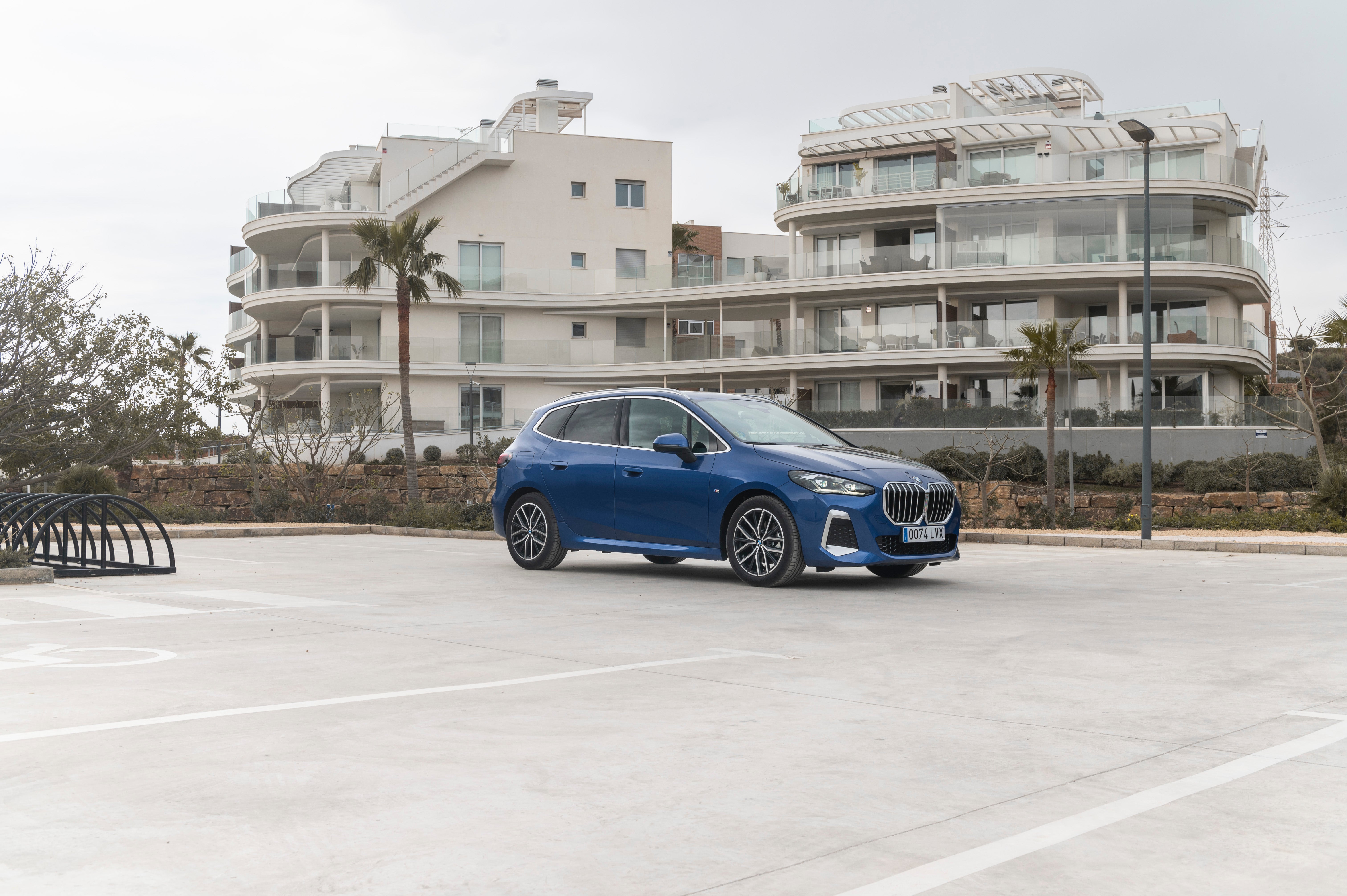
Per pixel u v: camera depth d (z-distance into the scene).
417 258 36.19
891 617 8.24
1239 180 44.38
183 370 31.73
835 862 3.08
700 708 5.03
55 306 26.72
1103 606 8.93
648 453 11.09
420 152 51.41
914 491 9.91
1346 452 34.78
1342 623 7.91
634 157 53.53
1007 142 47.81
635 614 8.41
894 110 51.16
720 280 49.94
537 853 3.15
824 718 4.84
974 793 3.73
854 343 45.72
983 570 12.75
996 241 44.53
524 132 52.12
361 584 10.73
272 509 28.03
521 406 50.31
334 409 39.47
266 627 7.65
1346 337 29.75
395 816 3.47
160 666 6.07
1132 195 43.53
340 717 4.82
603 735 4.51
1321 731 4.59
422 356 48.91
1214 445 38.12
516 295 50.56
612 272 51.12
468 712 4.93
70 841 3.22
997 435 40.69
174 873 2.97
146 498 33.16
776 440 10.80
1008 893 2.86
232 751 4.24
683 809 3.55
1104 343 42.81
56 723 4.68
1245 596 9.80
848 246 50.03
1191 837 3.28
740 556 10.30
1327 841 3.25
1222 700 5.22
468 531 21.22
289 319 53.41
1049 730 4.61
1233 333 42.00
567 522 11.68
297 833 3.30
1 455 27.67
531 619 8.10
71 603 9.15
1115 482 36.97
